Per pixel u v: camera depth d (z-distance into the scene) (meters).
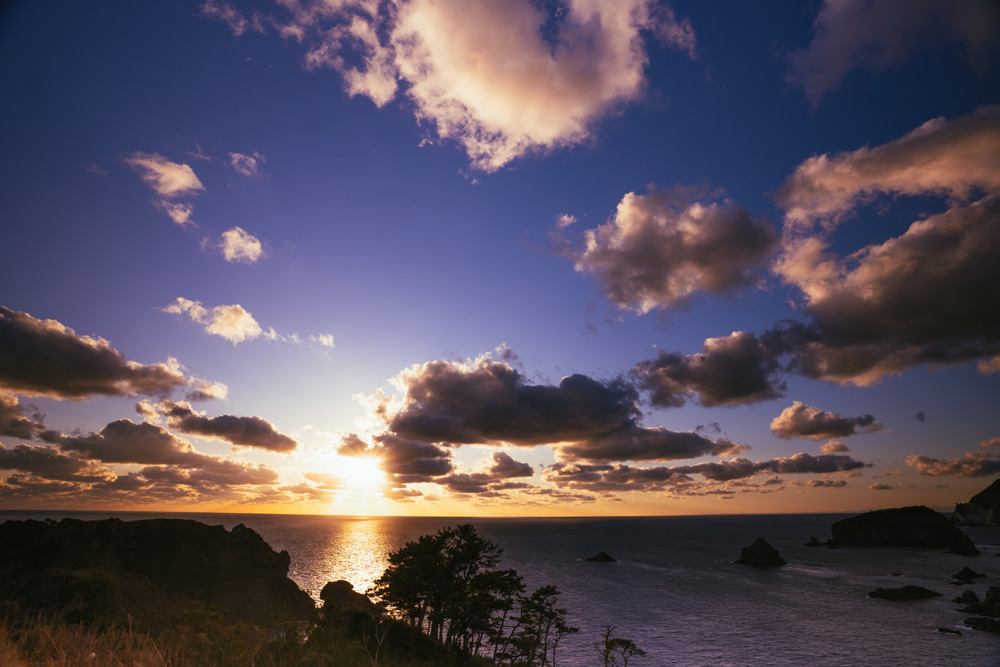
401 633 35.19
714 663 64.12
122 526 73.81
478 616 53.72
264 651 11.82
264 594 70.06
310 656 11.84
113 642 9.35
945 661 64.31
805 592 114.69
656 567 161.62
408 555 53.75
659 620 87.19
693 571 151.50
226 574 73.06
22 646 8.39
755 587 121.88
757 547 167.25
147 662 8.91
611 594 111.94
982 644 71.12
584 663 64.19
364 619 25.56
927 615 89.75
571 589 118.12
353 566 160.75
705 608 97.19
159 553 72.69
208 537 79.56
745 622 85.88
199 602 35.66
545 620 62.28
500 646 70.31
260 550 78.06
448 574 52.03
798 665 63.38
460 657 38.97
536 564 169.38
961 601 100.69
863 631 79.25
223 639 11.79
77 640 9.20
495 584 53.12
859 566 160.75
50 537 67.50
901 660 64.88
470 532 54.22
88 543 68.44
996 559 174.75
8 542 64.81
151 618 19.48
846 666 62.94
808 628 81.56
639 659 65.62
